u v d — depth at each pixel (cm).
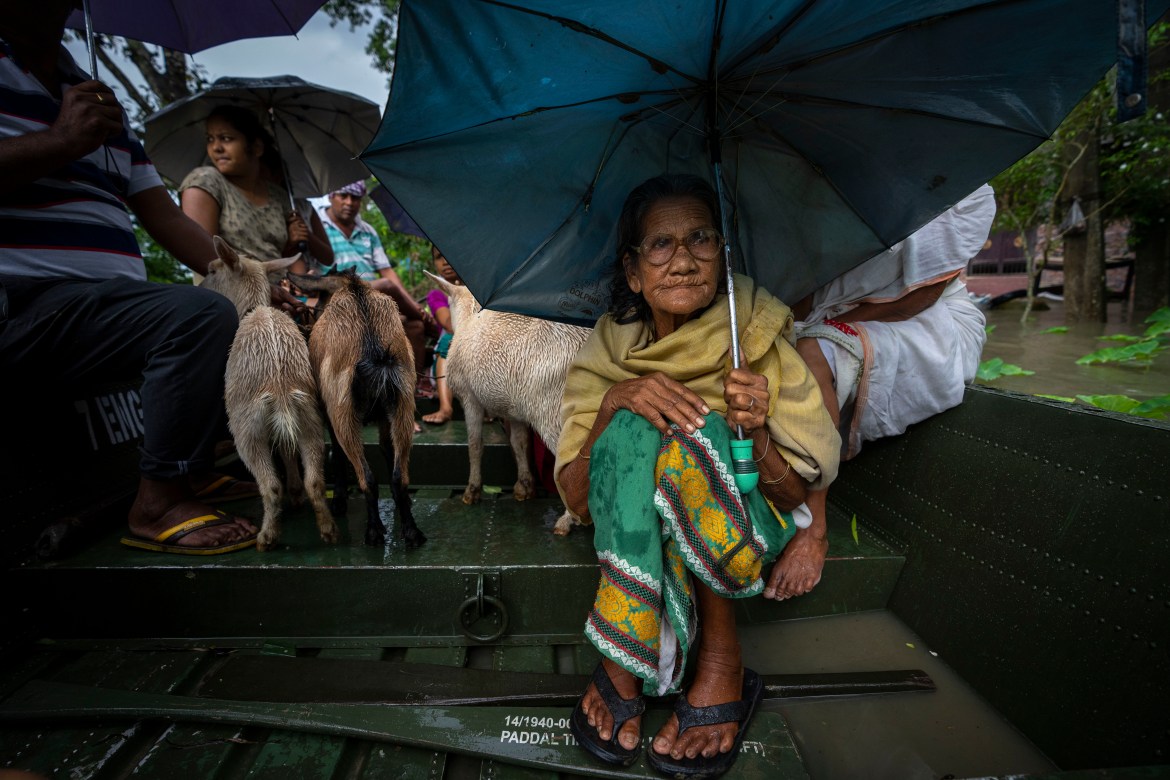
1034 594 169
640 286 165
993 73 151
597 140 172
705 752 143
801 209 188
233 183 330
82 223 211
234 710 158
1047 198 804
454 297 259
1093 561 155
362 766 149
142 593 200
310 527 234
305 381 206
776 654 202
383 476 313
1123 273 1016
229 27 288
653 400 151
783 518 165
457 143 160
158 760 148
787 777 142
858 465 253
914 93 158
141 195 249
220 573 199
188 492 219
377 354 201
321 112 385
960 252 204
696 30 142
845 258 192
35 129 196
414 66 138
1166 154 738
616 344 172
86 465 243
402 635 205
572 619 205
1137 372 435
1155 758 133
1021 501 178
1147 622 140
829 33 145
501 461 307
